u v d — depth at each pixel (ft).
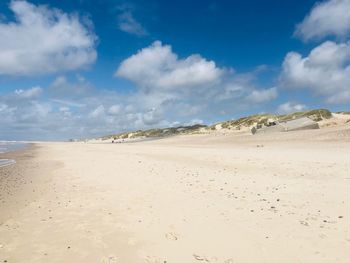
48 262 27.81
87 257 28.50
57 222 38.40
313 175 57.62
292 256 26.32
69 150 219.61
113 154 144.36
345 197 41.39
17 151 220.84
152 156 116.98
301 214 36.11
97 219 38.86
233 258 26.73
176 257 27.63
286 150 107.14
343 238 28.99
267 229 32.24
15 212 43.60
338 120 259.60
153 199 46.68
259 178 58.39
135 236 32.71
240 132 306.55
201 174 66.49
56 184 64.03
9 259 28.60
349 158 74.13
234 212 38.29
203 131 411.13
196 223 35.27
